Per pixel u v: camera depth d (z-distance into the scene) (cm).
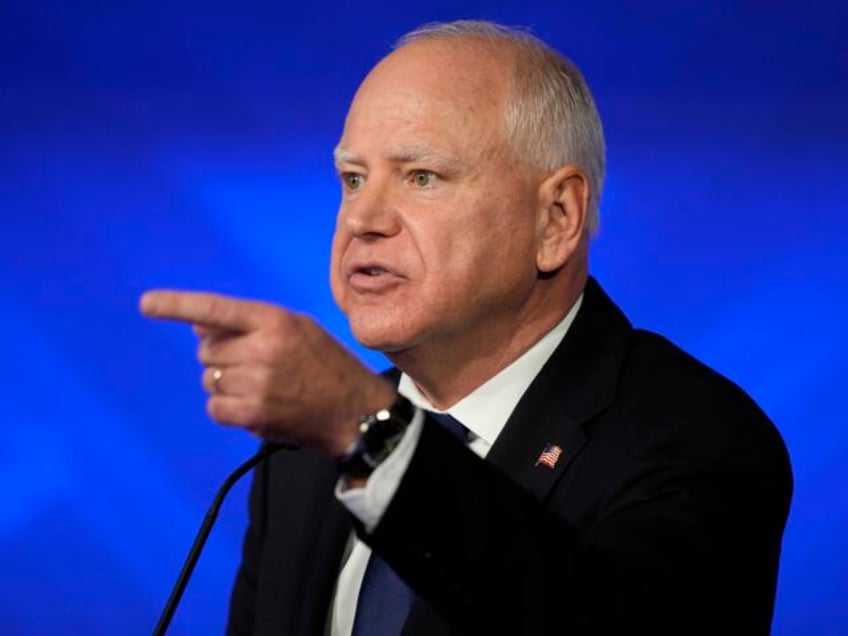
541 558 400
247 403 383
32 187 1299
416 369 557
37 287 1300
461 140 526
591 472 527
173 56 1287
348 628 553
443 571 396
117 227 1295
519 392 557
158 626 487
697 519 469
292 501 606
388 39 1265
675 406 536
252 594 629
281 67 1278
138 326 1301
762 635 502
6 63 1295
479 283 532
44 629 1286
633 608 416
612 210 1216
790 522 1204
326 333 392
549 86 547
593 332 569
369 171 533
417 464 397
